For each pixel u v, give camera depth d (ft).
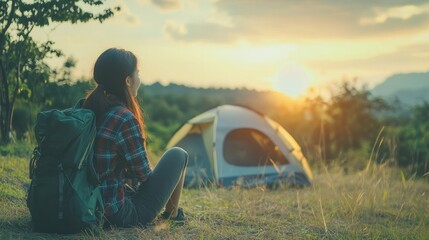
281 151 26.81
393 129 52.54
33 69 23.73
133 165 11.87
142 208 12.47
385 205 20.33
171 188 12.79
